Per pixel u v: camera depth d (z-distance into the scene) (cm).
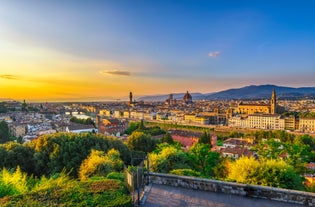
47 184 1501
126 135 11569
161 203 1238
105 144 4828
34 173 4059
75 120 17050
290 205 1238
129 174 1319
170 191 1402
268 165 2239
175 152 3884
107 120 14288
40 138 4538
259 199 1306
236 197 1332
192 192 1391
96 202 1089
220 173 3747
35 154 4106
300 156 4831
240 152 6078
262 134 10288
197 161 4078
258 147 6259
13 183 1462
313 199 1217
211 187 1411
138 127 12412
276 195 1296
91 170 2880
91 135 5006
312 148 8112
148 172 1555
